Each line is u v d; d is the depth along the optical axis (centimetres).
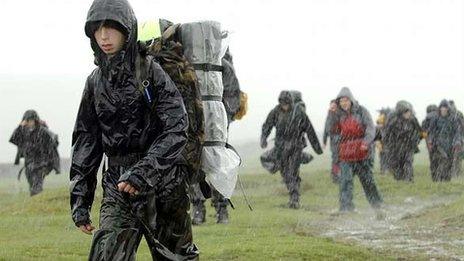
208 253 2236
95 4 1169
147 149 1209
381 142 5653
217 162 1356
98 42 1173
